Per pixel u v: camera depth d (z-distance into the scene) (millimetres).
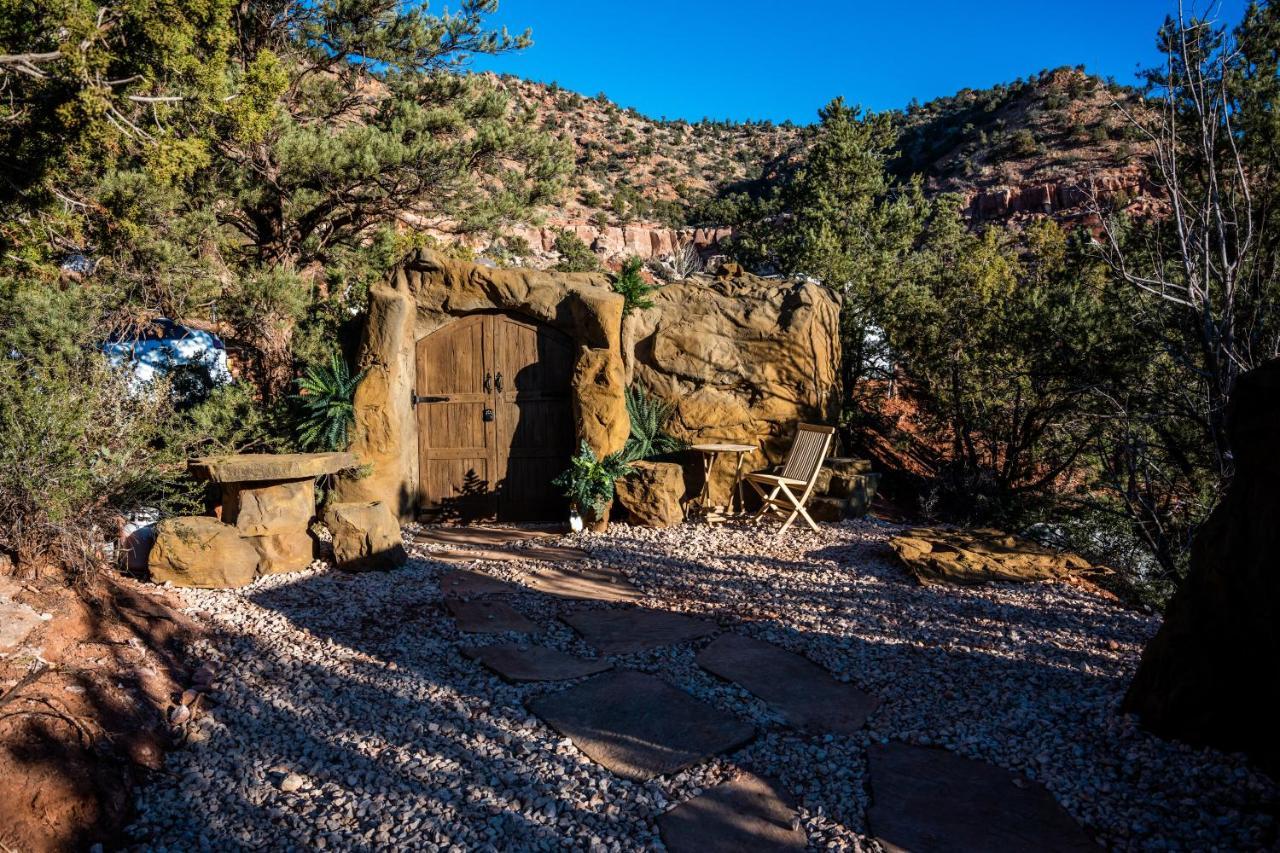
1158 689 3498
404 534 7996
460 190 14492
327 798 3176
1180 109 7316
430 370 8719
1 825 2781
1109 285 9438
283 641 4809
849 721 3766
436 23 15242
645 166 92562
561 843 2844
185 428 7371
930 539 7137
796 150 89125
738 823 2941
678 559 6914
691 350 9164
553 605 5613
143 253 9617
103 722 3475
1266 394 3053
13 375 5047
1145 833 2830
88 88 8898
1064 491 10617
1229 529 3262
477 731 3695
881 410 13344
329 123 16297
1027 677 4266
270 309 9453
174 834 2967
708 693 4090
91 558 4934
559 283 8453
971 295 11602
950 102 82500
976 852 2742
